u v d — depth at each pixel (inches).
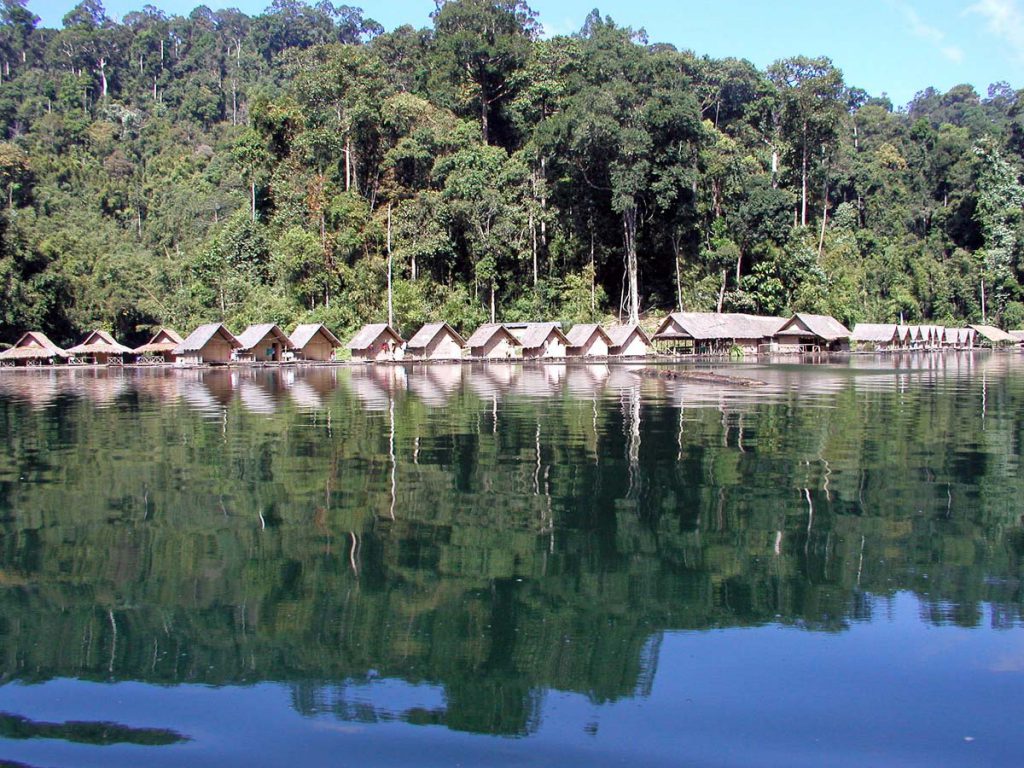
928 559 513.7
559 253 3730.3
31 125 5477.4
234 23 7386.8
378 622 421.4
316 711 338.6
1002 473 768.9
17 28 6924.2
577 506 647.8
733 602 445.7
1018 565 501.7
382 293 3385.8
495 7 4131.4
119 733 323.6
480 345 3144.7
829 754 303.7
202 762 304.2
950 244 5002.5
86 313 3189.0
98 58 6633.9
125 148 5388.8
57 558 522.3
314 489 713.0
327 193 3555.6
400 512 631.8
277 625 419.2
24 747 313.7
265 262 3577.8
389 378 2199.8
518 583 474.3
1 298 2923.2
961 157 5255.9
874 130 5753.0
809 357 3265.3
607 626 415.2
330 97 3627.0
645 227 3745.1
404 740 316.5
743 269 3831.2
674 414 1248.8
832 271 4106.8
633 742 313.1
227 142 5206.7
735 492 694.5
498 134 4195.4
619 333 3309.5
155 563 512.4
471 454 886.4
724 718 329.4
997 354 3705.7
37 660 383.2
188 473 786.8
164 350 2930.6
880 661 376.2
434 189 3627.0
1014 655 380.8
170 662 381.4
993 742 310.2
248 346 2859.3
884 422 1135.0
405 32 4522.6
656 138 3353.8
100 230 4313.5
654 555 523.8
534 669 371.2
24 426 1149.7
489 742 313.7
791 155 4288.9
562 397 1557.6
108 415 1290.6
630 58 3651.6
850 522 597.0
